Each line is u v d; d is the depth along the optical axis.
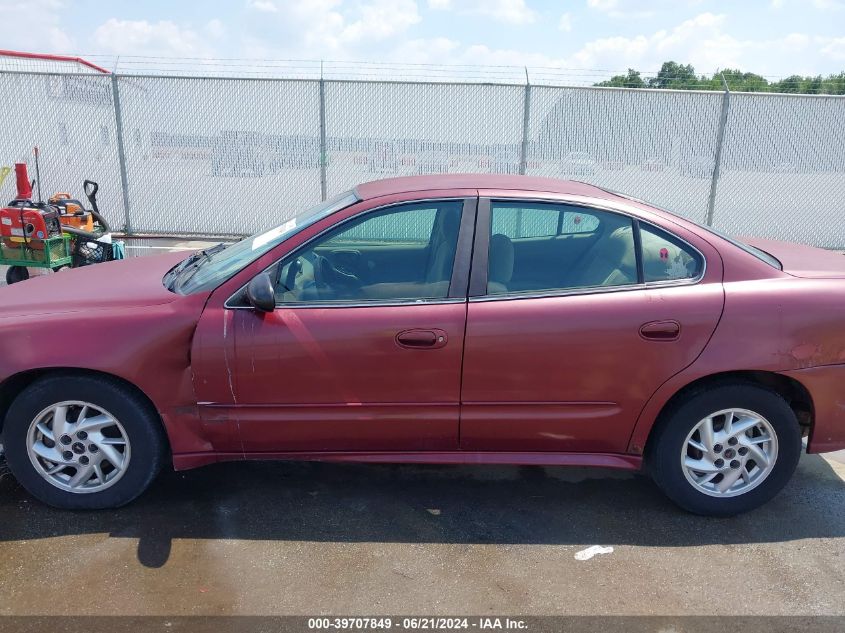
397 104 10.79
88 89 10.69
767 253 3.69
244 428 3.19
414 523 3.30
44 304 3.26
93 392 3.12
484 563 2.99
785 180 11.15
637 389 3.17
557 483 3.74
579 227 3.30
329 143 10.92
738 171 11.11
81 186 10.99
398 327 3.09
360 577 2.87
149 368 3.08
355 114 10.83
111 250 7.95
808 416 3.38
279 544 3.09
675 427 3.26
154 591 2.74
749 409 3.24
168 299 3.23
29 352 3.04
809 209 11.27
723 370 3.14
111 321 3.10
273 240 3.37
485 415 3.20
